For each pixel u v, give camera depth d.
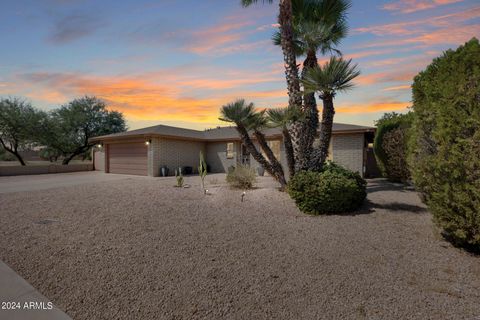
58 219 6.00
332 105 7.45
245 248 4.28
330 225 5.47
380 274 3.36
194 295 2.91
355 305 2.70
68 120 25.64
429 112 4.20
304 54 9.76
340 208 6.33
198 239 4.70
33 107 23.08
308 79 7.07
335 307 2.67
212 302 2.78
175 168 17.59
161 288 3.06
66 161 26.69
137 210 6.79
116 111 29.50
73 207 7.16
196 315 2.56
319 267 3.57
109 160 19.59
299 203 6.62
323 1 9.05
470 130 3.49
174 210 6.79
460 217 3.69
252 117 8.48
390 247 4.27
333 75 6.71
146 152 16.72
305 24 7.96
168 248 4.28
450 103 3.74
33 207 7.18
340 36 9.71
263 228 5.31
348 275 3.34
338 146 14.63
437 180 3.90
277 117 7.54
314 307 2.67
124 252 4.12
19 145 23.41
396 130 11.07
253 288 3.05
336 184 6.26
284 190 8.81
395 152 11.09
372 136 15.44
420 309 2.61
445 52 5.25
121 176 16.69
